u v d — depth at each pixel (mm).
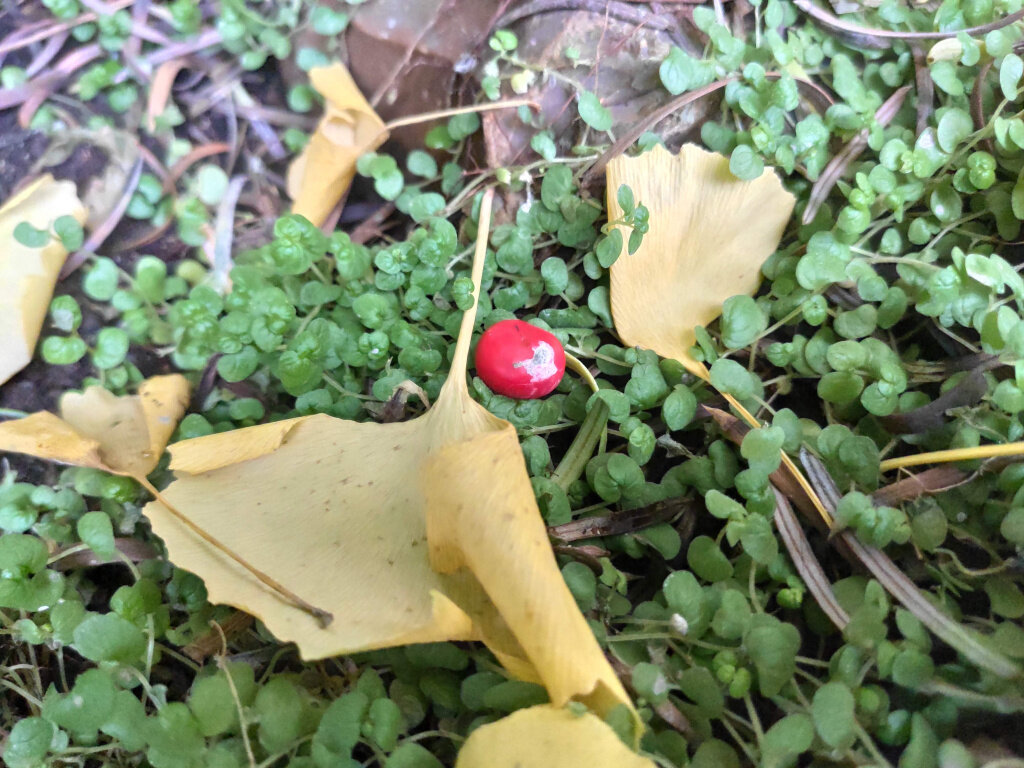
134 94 112
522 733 67
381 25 112
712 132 107
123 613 87
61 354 99
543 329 97
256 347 98
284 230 97
